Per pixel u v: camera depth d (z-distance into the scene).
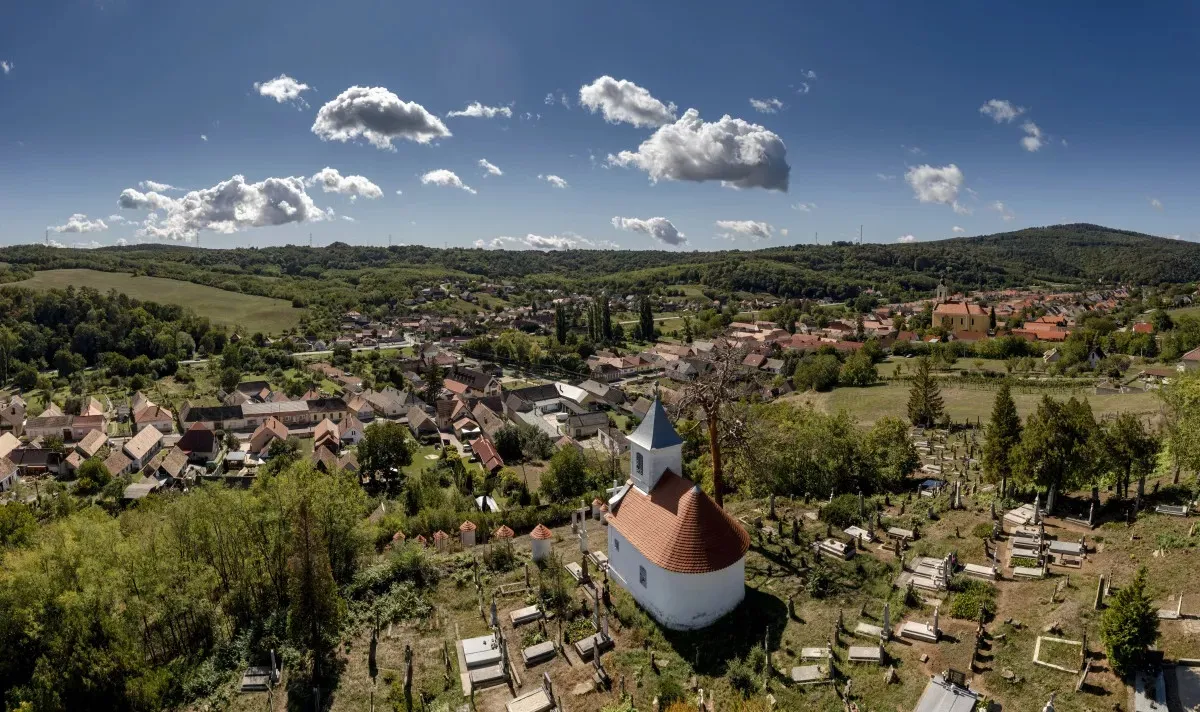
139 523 46.09
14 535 60.59
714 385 43.91
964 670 26.91
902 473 54.69
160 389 161.62
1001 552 36.84
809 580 36.06
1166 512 37.19
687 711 26.42
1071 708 23.95
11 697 28.69
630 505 38.41
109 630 30.00
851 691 26.83
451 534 52.03
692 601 33.28
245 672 32.69
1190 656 24.84
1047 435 41.44
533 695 29.75
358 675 32.25
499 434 107.75
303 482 41.56
